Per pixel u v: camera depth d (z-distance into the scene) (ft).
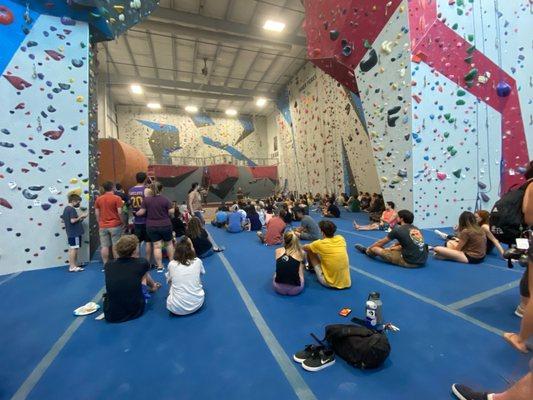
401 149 19.67
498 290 10.16
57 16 14.97
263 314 9.09
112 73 45.44
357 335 6.53
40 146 14.79
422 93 18.63
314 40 23.88
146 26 32.12
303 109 50.31
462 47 19.36
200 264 9.61
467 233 13.19
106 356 7.12
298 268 10.35
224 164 60.03
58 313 9.68
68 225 14.39
